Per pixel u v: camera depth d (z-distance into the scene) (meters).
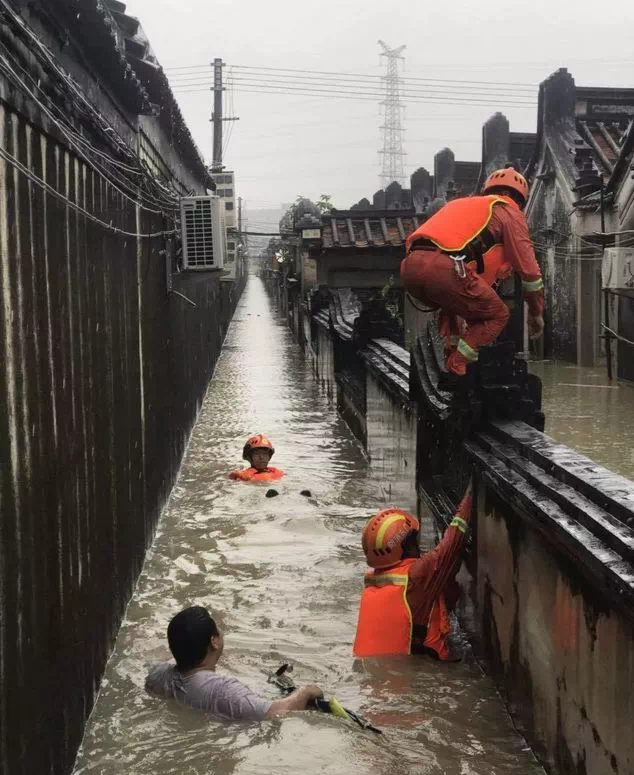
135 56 7.16
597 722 3.22
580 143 20.05
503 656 4.56
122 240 6.15
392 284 17.38
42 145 3.77
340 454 11.55
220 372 21.67
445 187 30.70
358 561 7.12
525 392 5.38
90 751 4.23
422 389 6.70
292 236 28.14
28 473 3.43
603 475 3.77
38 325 3.65
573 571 3.46
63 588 4.03
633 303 16.03
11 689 3.13
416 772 3.91
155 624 5.89
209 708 4.48
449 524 5.47
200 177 18.66
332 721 4.35
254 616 5.97
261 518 8.44
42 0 4.28
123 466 6.04
